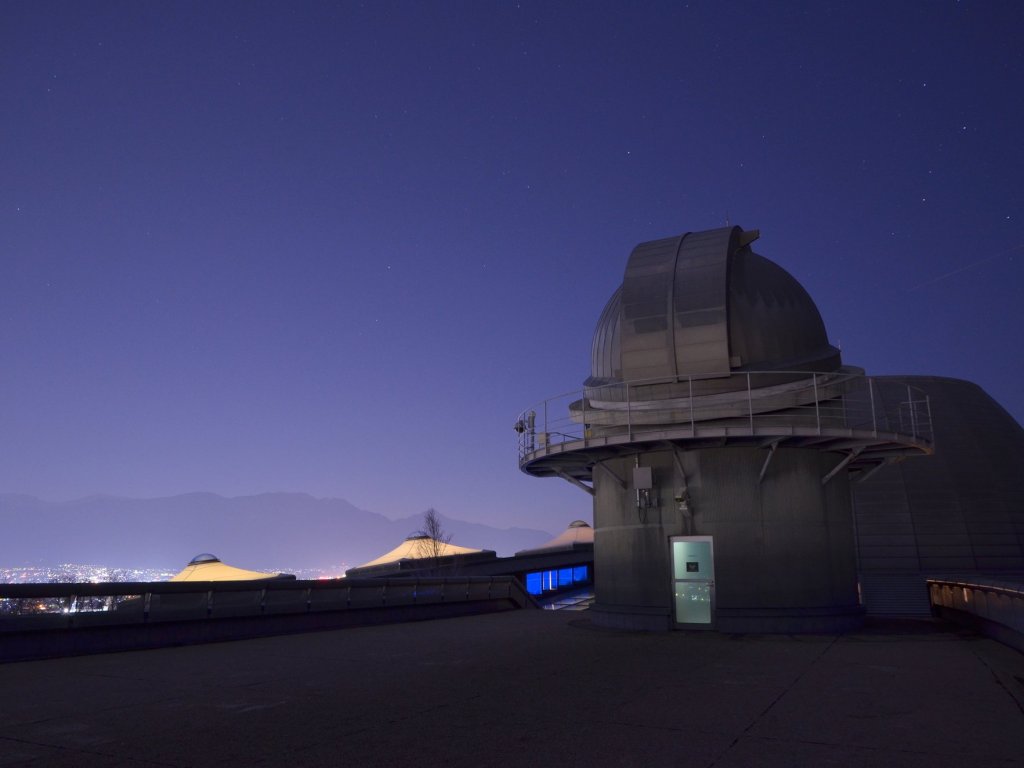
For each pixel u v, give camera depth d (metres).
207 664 15.02
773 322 23.27
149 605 17.89
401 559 58.31
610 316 25.88
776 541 21.91
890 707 10.57
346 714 10.06
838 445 22.61
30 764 7.60
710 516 22.19
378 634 21.56
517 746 8.38
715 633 21.45
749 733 8.98
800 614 21.42
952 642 19.03
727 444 22.23
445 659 15.84
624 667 14.59
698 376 22.39
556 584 63.91
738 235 24.67
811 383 22.11
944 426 65.19
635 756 7.96
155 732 9.01
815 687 12.25
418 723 9.52
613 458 24.12
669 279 23.23
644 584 22.91
